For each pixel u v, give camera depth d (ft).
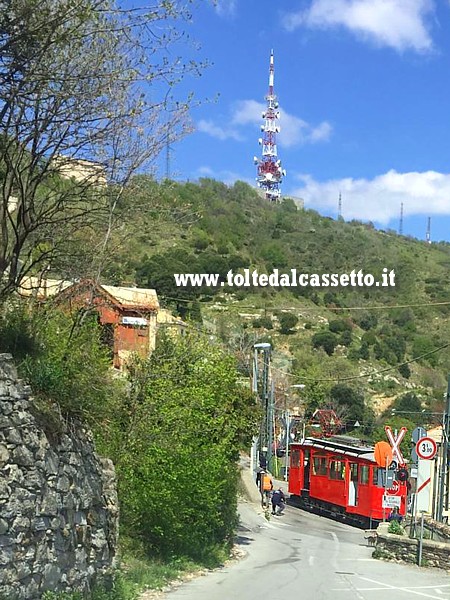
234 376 75.46
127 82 39.52
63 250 44.32
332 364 263.90
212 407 65.46
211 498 57.00
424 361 278.87
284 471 208.44
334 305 304.91
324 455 131.85
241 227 309.42
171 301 163.02
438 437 136.05
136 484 49.88
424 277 316.40
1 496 25.70
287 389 223.71
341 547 82.79
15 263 40.45
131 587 39.73
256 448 148.36
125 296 86.02
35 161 39.81
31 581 27.58
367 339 286.25
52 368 32.73
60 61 36.58
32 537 27.89
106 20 36.45
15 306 38.32
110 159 42.63
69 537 31.58
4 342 33.73
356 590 47.34
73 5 33.01
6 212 39.55
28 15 32.55
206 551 59.77
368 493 113.91
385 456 90.48
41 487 28.81
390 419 224.94
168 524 51.88
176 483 51.06
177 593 42.34
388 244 356.59
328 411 224.33
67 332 40.83
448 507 103.60
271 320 281.33
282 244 315.99
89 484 34.58
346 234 354.95
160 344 67.31
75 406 33.83
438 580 53.57
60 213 43.37
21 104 36.32
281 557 69.67
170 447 51.31
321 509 131.13
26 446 27.91
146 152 43.55
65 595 30.01
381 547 68.28
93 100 39.06
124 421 52.31
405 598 44.47
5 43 32.99
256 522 112.47
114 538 37.93
